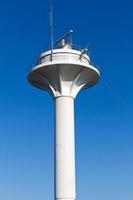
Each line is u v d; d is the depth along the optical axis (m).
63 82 45.59
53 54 45.78
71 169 43.16
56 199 42.41
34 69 45.91
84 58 46.62
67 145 43.69
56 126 44.56
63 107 44.91
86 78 47.03
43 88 49.31
